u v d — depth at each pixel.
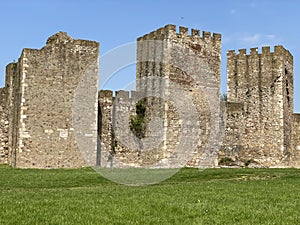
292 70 48.75
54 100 36.72
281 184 25.02
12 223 13.86
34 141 35.88
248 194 20.45
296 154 47.75
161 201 18.00
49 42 38.12
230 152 44.34
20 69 37.03
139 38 43.59
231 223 14.48
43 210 15.80
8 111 41.00
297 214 15.85
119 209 16.19
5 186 24.38
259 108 45.72
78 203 17.33
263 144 45.16
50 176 28.94
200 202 17.97
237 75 47.09
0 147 40.53
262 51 46.28
